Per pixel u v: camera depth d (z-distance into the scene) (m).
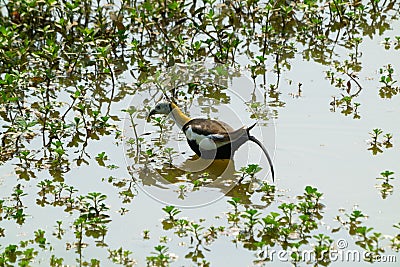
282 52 19.23
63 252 12.12
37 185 14.05
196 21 20.23
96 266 11.74
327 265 11.61
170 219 12.91
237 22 20.42
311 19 20.05
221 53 18.38
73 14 19.16
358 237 12.24
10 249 11.98
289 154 14.85
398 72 17.95
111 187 14.02
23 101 16.75
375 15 20.95
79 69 18.36
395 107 16.48
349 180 13.89
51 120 16.17
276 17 20.50
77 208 13.37
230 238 12.28
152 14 19.28
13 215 13.12
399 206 13.05
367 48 19.33
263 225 12.59
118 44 19.22
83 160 14.91
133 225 12.80
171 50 18.91
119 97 17.30
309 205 12.75
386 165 14.34
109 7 19.92
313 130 15.66
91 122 16.17
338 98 16.94
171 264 11.69
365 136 15.38
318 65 18.58
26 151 14.75
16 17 19.08
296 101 16.88
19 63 17.89
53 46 17.47
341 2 20.30
